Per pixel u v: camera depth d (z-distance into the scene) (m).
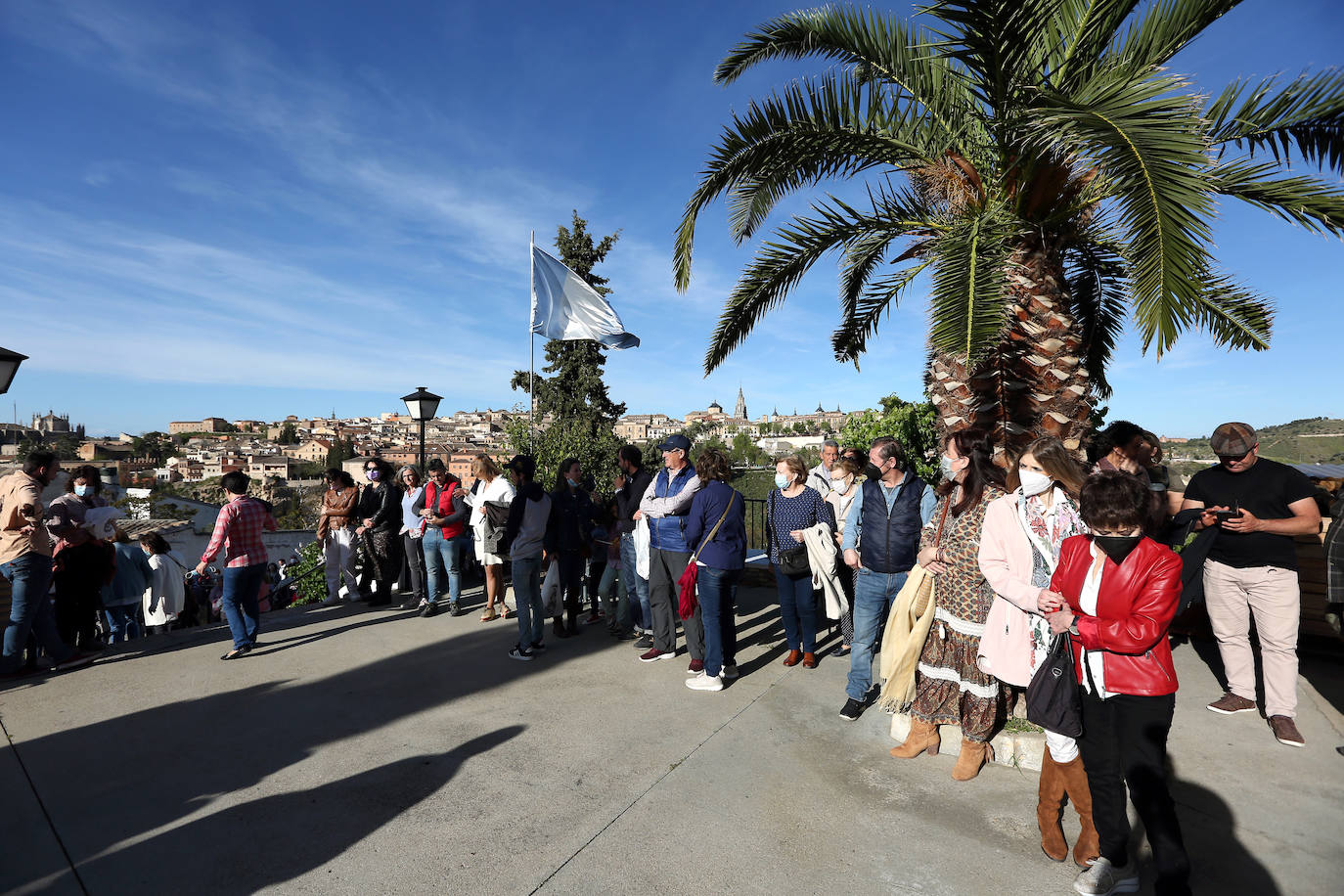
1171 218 2.69
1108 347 6.42
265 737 3.65
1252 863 2.41
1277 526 3.41
